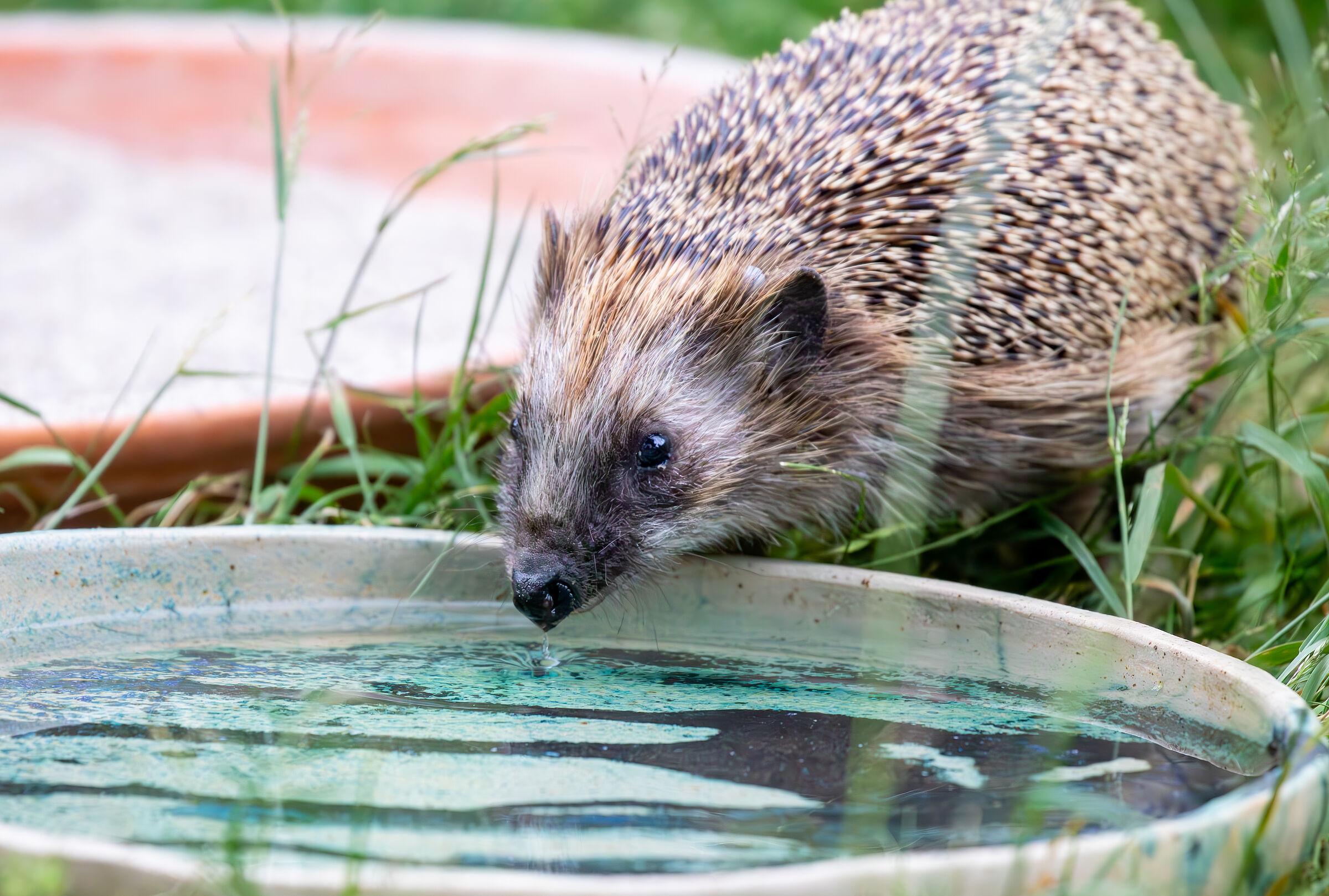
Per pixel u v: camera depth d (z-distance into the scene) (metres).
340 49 10.56
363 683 4.22
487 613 4.92
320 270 8.57
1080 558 5.06
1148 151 5.78
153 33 10.97
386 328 7.53
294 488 5.49
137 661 4.36
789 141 5.46
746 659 4.54
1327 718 3.95
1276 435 5.08
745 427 5.12
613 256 5.24
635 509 4.89
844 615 4.61
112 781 3.40
